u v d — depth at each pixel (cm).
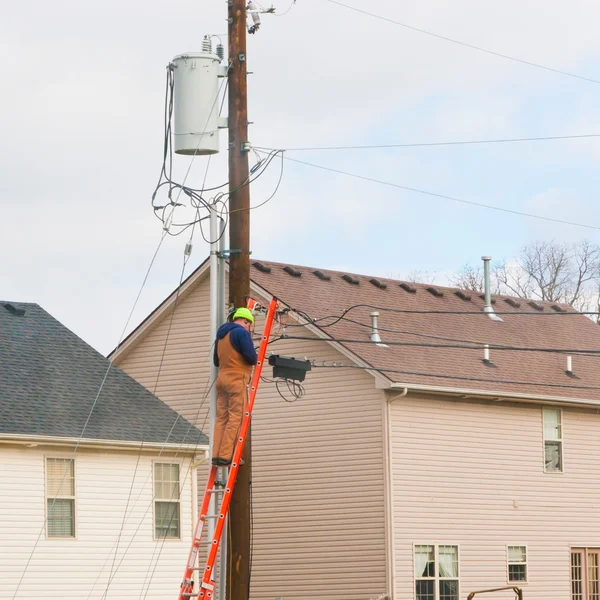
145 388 8450
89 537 7269
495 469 8606
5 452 7000
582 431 9338
